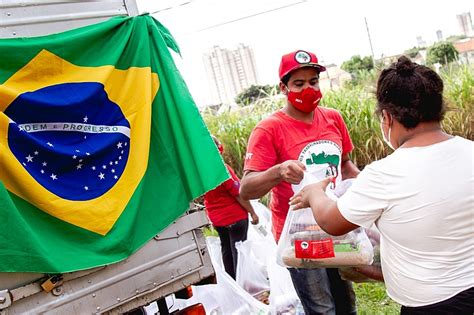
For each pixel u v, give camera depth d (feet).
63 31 8.24
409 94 6.27
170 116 8.96
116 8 8.96
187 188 8.94
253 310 12.19
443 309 6.15
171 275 8.61
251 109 32.17
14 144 7.17
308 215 9.02
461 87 26.35
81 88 8.04
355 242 8.71
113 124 8.37
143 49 8.95
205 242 9.14
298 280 9.95
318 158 10.05
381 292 14.93
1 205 6.80
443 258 6.15
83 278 7.66
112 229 7.97
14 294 6.97
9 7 7.72
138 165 8.50
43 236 7.28
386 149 26.99
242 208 15.67
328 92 30.19
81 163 7.88
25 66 7.59
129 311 8.11
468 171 6.15
